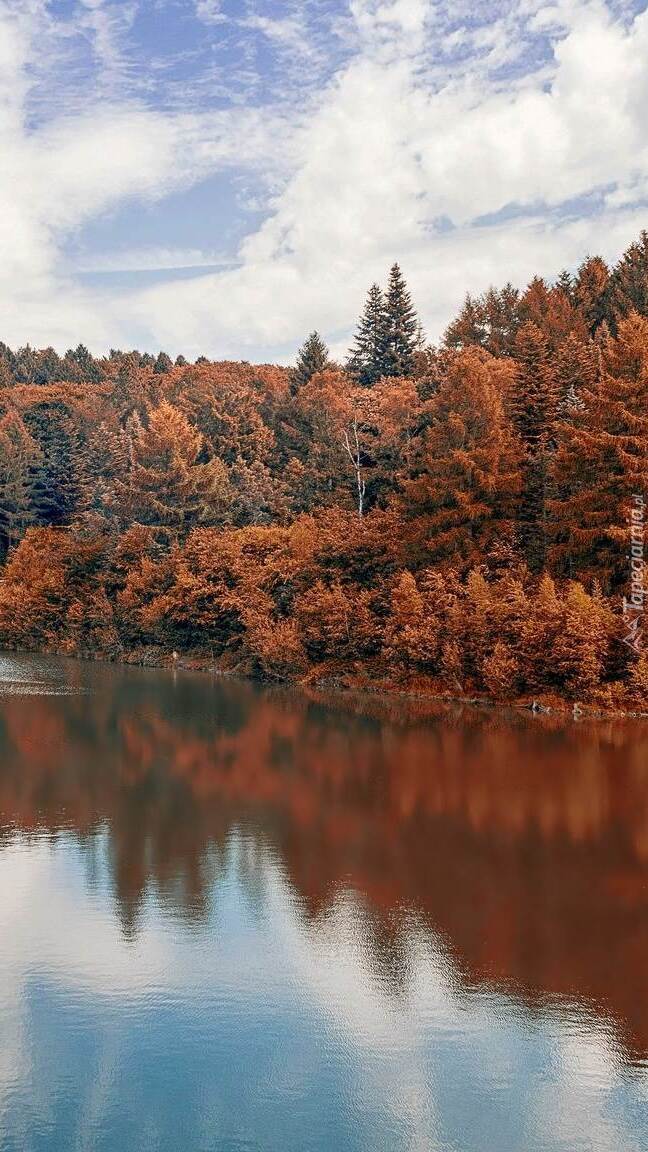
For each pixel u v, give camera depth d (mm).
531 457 51344
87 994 15281
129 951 16703
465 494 49188
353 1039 14008
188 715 41438
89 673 60844
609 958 16438
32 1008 14852
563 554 45094
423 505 52906
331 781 28484
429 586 48094
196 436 92250
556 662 40656
